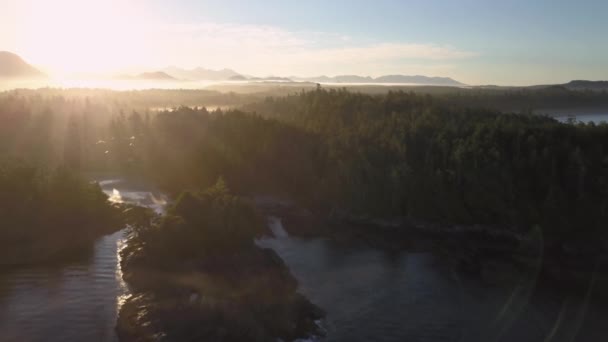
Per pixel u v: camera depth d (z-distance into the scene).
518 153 90.31
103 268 62.34
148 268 58.94
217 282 55.47
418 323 50.09
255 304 51.31
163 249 61.97
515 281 62.62
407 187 91.81
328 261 69.69
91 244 72.25
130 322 46.88
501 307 54.59
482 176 87.31
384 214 91.69
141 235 68.62
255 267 59.91
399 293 57.91
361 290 58.72
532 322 50.41
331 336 47.50
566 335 47.00
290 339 46.38
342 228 88.00
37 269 62.03
